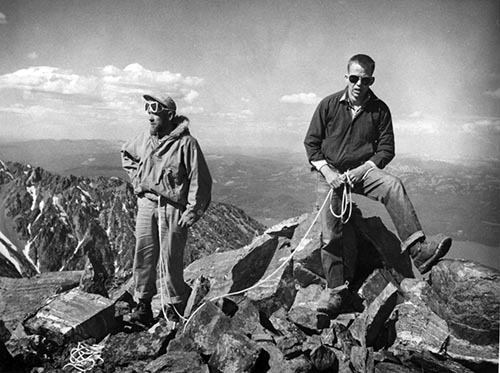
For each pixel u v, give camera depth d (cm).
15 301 536
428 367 309
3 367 340
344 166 371
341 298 372
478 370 291
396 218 348
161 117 380
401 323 325
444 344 302
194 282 475
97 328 390
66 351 370
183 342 353
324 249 380
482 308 294
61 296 415
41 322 379
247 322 367
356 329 346
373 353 325
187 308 428
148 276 405
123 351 350
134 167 404
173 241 390
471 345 301
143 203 396
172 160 380
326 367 326
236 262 477
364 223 400
